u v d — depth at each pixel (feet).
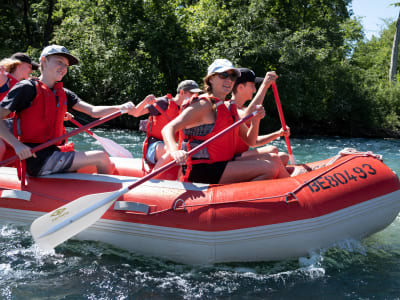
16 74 11.58
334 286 7.41
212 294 7.09
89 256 8.54
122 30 47.24
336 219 8.19
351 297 7.01
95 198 8.17
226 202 8.06
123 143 29.40
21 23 65.62
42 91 9.15
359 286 7.43
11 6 65.57
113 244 8.79
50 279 7.47
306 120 55.52
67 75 46.96
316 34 49.55
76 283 7.34
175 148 7.86
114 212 8.61
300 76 50.16
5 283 7.23
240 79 10.24
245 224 7.89
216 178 9.11
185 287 7.32
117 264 8.21
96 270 7.91
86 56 47.96
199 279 7.66
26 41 67.15
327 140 42.16
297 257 8.29
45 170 9.33
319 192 8.29
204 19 50.39
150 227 8.30
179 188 8.55
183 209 8.14
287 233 7.95
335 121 55.67
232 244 7.95
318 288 7.33
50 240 8.18
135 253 8.63
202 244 7.98
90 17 49.44
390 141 43.57
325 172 8.73
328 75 55.21
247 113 9.75
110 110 10.61
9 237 9.25
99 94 49.42
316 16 57.36
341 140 42.83
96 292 7.03
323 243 8.23
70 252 8.69
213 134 8.83
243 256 8.09
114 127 44.14
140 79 46.98
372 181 8.75
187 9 51.90
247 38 46.57
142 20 47.52
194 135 8.95
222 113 8.74
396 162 23.45
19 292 6.92
